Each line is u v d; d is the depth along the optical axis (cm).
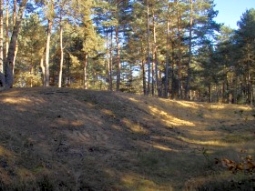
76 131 1288
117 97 1948
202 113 2298
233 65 5262
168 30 4259
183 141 1545
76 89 1897
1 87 1623
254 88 6203
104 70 5512
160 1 3803
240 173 870
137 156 1185
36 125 1218
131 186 950
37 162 945
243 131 1766
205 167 1098
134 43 4650
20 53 4016
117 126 1522
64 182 881
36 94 1535
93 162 1067
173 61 4978
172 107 2242
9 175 840
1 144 973
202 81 6106
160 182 1004
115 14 4022
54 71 5078
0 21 2023
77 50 4244
